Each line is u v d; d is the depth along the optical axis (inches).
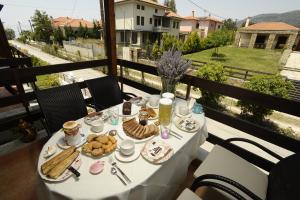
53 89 65.2
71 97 68.9
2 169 66.6
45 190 32.7
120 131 48.9
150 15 729.6
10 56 155.6
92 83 82.4
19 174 64.7
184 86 327.0
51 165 35.2
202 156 74.6
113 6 98.3
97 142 41.5
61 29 1018.7
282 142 59.2
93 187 31.7
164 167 39.3
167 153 41.1
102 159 38.8
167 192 46.4
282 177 42.6
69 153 39.0
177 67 59.5
